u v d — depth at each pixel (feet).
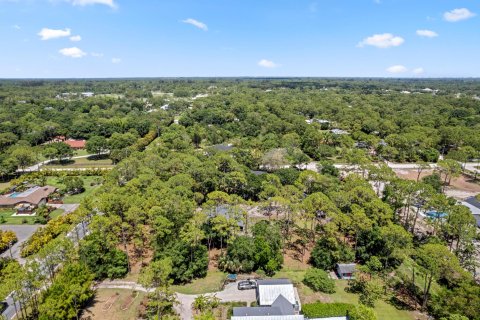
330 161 489.26
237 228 242.17
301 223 301.43
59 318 167.02
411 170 468.34
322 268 232.32
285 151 453.17
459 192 387.96
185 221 240.12
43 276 181.78
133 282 216.95
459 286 191.52
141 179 301.22
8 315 186.60
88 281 188.03
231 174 332.80
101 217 231.30
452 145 560.20
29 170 466.70
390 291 214.07
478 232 282.77
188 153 434.71
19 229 296.92
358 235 244.83
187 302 197.88
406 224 296.92
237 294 206.28
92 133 613.52
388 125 611.06
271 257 230.27
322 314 181.57
